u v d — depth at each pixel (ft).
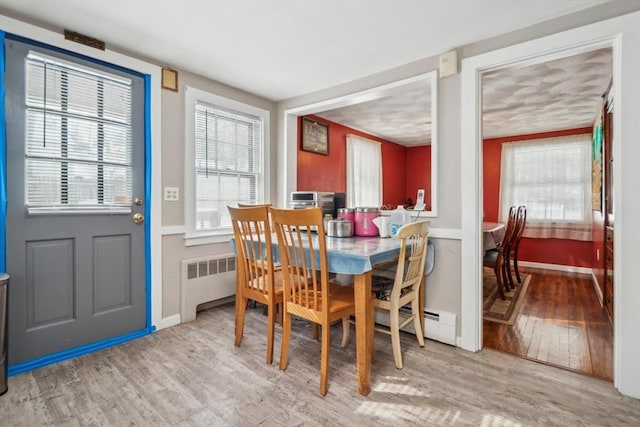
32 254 6.40
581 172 15.85
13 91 6.12
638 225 5.37
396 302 6.39
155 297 8.23
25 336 6.30
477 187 7.17
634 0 5.43
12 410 5.06
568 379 5.99
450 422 4.82
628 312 5.46
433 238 7.78
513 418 4.91
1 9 5.97
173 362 6.61
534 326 8.68
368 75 9.16
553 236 16.49
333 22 6.47
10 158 6.10
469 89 7.22
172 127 8.59
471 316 7.21
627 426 4.71
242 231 7.20
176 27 6.69
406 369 6.38
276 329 8.41
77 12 6.13
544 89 10.84
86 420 4.83
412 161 22.26
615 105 5.63
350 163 16.44
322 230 5.39
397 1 5.75
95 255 7.25
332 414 5.00
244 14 6.19
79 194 6.99
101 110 7.30
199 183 9.41
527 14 6.11
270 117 11.45
